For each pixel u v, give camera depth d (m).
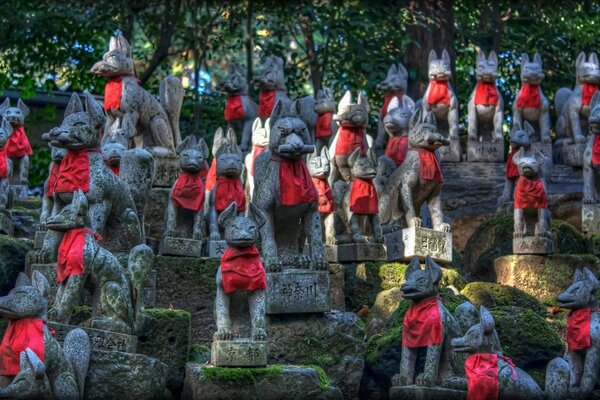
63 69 22.28
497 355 11.63
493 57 18.91
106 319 11.40
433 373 11.77
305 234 12.71
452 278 14.38
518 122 17.94
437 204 14.76
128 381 11.16
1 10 19.83
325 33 19.89
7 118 16.42
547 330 12.91
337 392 11.55
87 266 11.45
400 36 20.14
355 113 15.92
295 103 12.62
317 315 12.56
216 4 21.45
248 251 11.36
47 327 10.77
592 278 12.25
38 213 15.68
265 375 11.27
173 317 12.04
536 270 14.95
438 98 18.73
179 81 16.47
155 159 15.59
